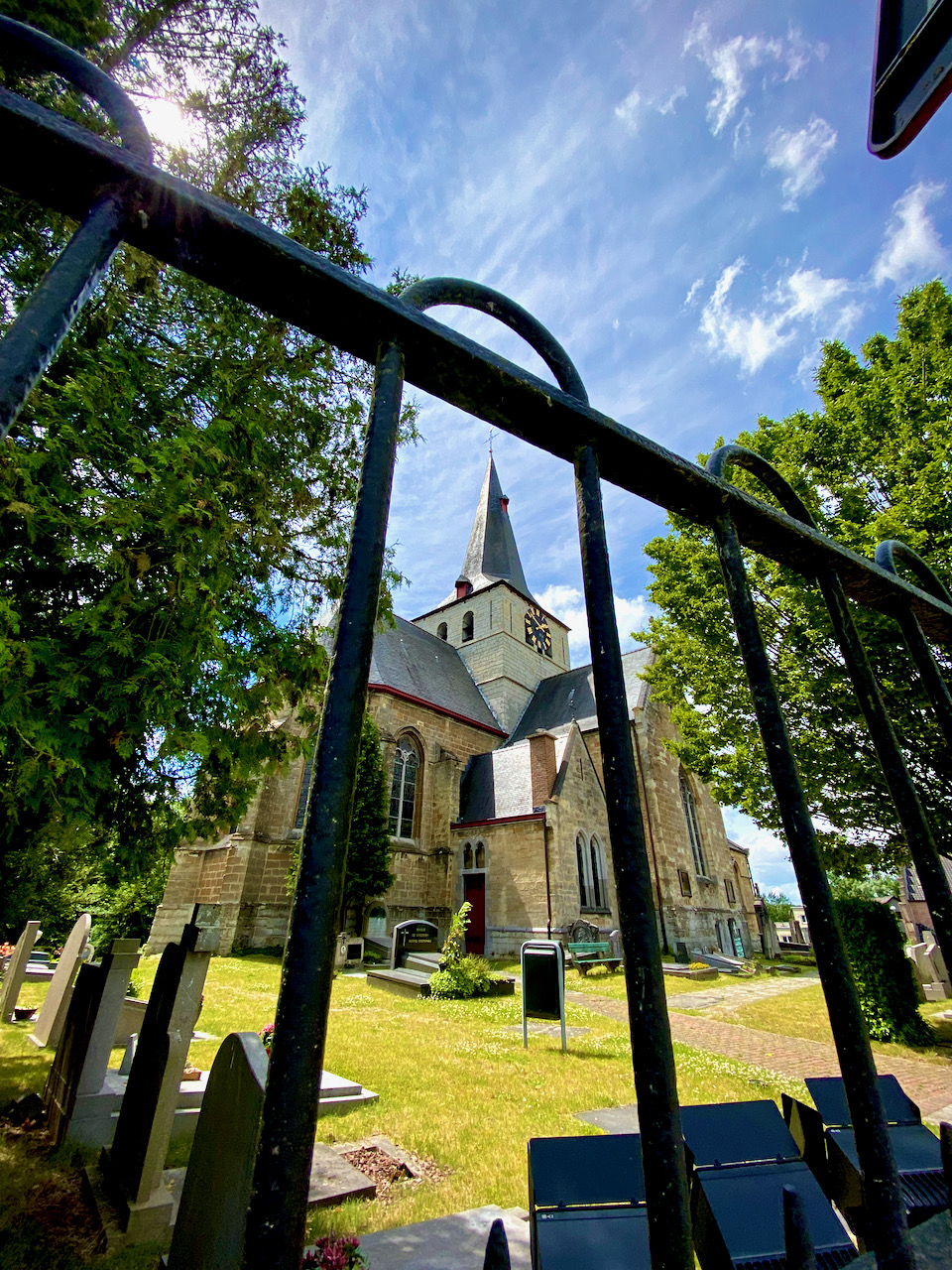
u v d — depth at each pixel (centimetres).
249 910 1753
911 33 106
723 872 2720
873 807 908
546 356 138
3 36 88
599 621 109
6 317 431
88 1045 489
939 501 784
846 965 109
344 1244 296
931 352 918
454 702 2666
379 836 1902
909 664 784
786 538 156
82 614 361
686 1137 253
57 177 87
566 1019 1052
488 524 3753
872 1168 100
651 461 131
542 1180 217
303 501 556
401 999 1235
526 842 1959
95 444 382
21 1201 392
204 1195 260
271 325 519
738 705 1072
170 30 504
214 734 466
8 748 371
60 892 1548
